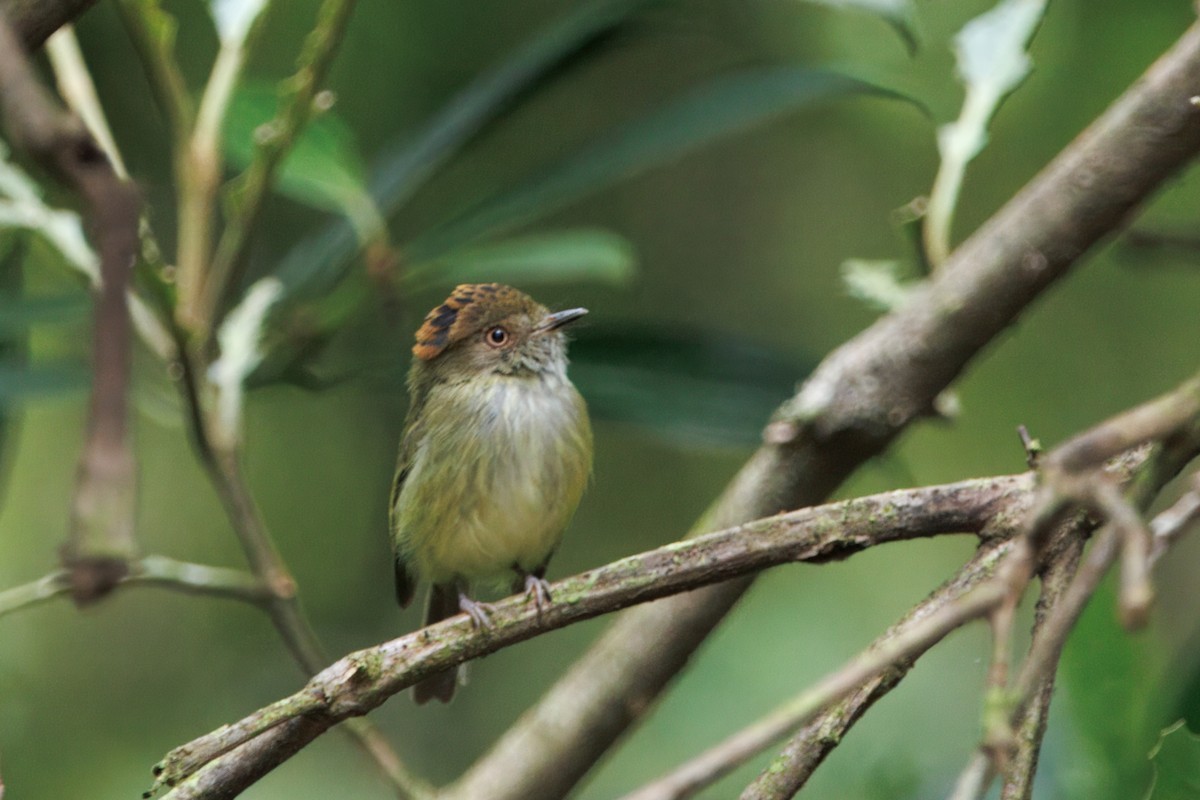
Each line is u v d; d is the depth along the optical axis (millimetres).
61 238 8797
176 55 14109
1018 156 14828
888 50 14203
